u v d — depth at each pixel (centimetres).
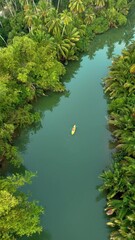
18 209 2592
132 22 6762
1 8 6894
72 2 5928
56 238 2858
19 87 4175
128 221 2659
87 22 6144
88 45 5784
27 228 2522
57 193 3238
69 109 4406
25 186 3338
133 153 3206
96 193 3189
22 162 3656
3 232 2495
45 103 4588
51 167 3538
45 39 4928
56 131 4059
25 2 6075
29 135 4069
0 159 3544
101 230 2870
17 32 5791
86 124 4078
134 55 4531
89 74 5138
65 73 5044
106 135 3847
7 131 3500
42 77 4394
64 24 5194
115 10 6400
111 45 6125
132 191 2770
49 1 6794
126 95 4066
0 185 2686
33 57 4331
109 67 4712
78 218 2992
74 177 3381
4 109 3797
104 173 3109
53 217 3019
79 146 3762
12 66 4119
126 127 3531
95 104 4416
